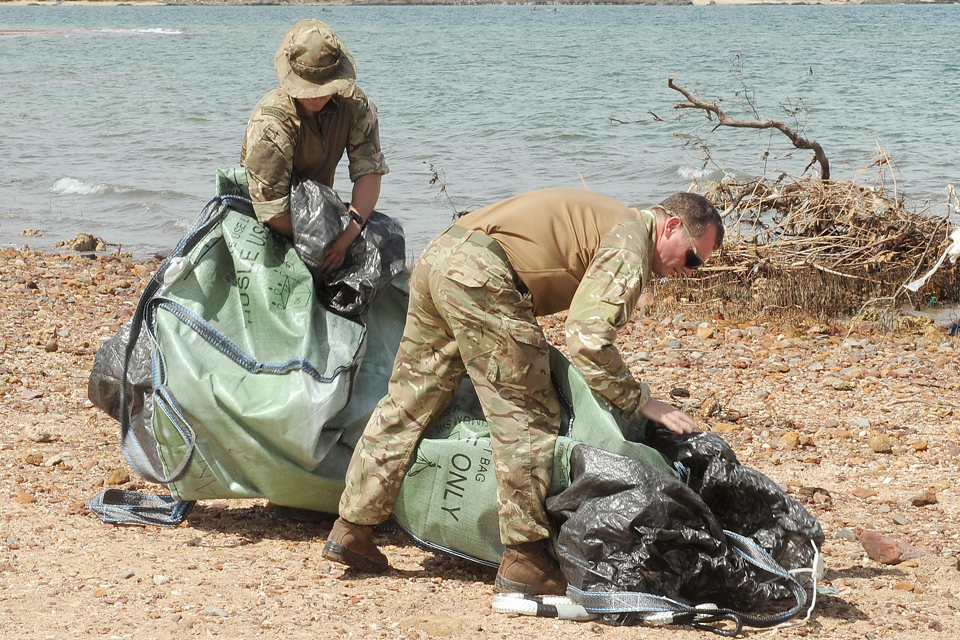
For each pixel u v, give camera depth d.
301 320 8.20
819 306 18.88
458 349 7.25
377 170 8.83
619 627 6.72
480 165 38.28
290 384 7.88
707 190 21.11
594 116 51.81
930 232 19.95
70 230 28.30
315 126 8.48
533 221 6.98
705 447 7.27
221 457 7.99
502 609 6.92
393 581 7.51
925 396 13.40
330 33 8.40
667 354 15.65
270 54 113.00
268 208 8.38
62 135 48.38
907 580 7.79
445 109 56.16
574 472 7.03
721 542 6.90
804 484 10.20
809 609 6.86
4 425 11.26
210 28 199.12
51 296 18.97
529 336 6.93
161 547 8.05
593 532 6.76
